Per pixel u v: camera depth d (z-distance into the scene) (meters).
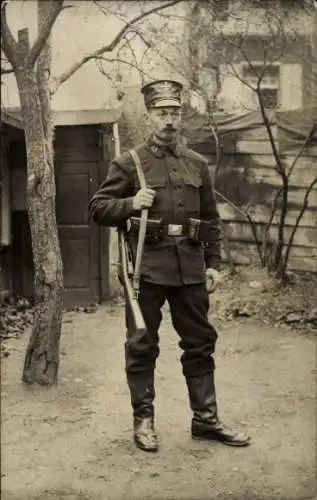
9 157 6.74
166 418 3.42
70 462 2.89
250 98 5.78
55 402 3.67
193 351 3.13
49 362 3.95
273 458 2.89
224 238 5.93
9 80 5.86
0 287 6.37
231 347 4.53
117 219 3.03
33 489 2.62
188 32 5.79
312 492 2.55
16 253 6.80
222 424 3.12
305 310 5.16
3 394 3.79
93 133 6.25
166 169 3.10
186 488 2.62
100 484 2.67
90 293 6.28
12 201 6.73
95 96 5.95
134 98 6.00
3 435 3.18
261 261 5.83
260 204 5.91
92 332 4.99
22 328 5.46
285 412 3.37
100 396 3.74
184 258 3.07
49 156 4.17
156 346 3.13
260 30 5.61
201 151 6.00
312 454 2.90
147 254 3.04
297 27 5.49
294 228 5.52
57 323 4.02
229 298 5.50
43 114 4.23
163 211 3.05
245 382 3.84
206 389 3.13
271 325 5.02
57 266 4.02
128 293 2.94
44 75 4.31
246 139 5.84
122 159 3.11
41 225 4.08
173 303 3.15
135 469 2.82
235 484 2.64
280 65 5.62
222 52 5.75
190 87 5.87
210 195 3.27
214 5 5.44
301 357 4.25
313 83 5.60
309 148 5.65
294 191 5.74
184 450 3.03
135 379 3.11
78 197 6.37
